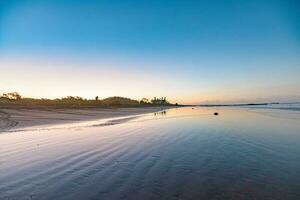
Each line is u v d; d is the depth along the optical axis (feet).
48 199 17.17
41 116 107.86
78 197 17.51
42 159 28.81
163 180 21.21
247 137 45.78
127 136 47.80
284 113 133.08
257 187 19.61
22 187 19.54
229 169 24.63
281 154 31.48
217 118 98.07
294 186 19.76
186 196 17.78
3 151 33.65
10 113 117.80
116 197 17.52
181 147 36.17
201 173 23.27
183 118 101.76
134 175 22.61
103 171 23.85
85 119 99.25
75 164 26.55
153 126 67.36
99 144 38.75
